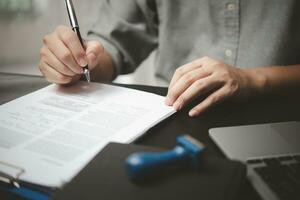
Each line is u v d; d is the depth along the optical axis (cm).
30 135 42
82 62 59
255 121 49
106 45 82
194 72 56
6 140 40
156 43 98
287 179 32
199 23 88
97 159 34
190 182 29
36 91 58
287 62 84
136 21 93
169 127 47
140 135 43
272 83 60
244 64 84
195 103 54
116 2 92
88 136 42
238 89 55
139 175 29
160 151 35
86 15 100
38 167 35
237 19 83
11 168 35
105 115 48
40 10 123
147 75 118
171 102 52
